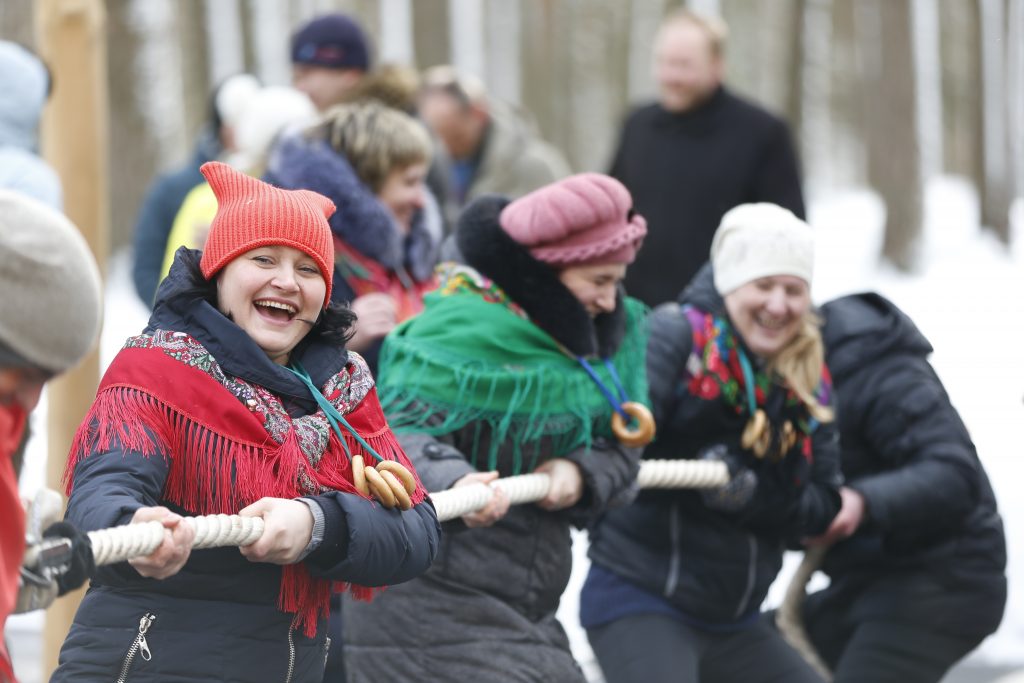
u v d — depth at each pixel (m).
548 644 10.55
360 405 8.53
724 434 11.66
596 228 10.51
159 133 57.62
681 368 11.53
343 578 8.03
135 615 7.96
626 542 11.82
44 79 13.25
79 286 6.56
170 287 8.05
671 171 19.58
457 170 21.06
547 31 76.62
